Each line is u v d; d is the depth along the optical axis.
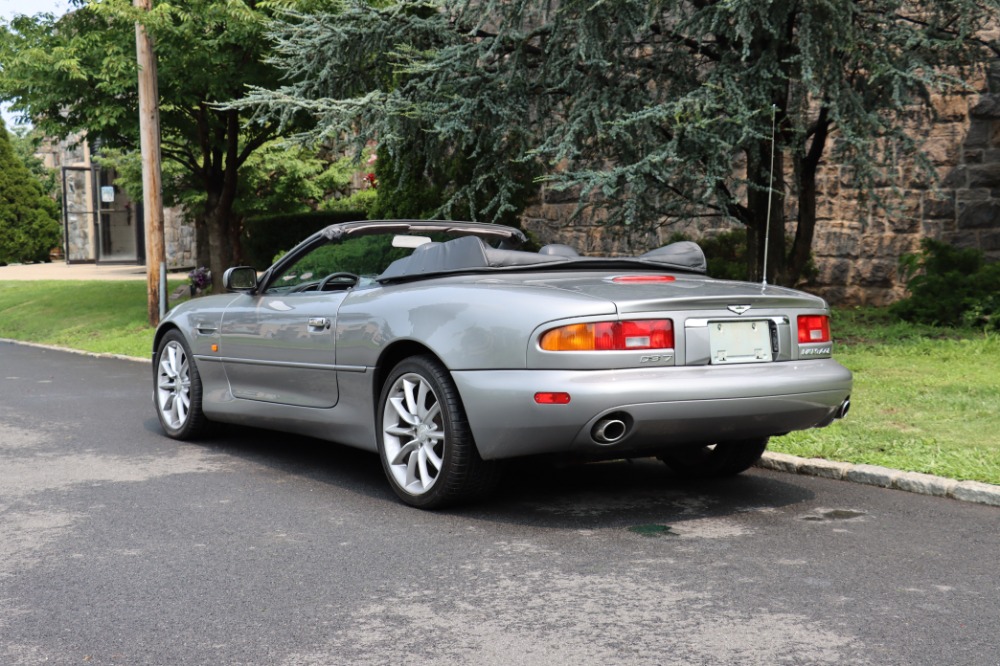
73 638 3.31
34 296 22.45
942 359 9.57
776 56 10.08
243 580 3.91
